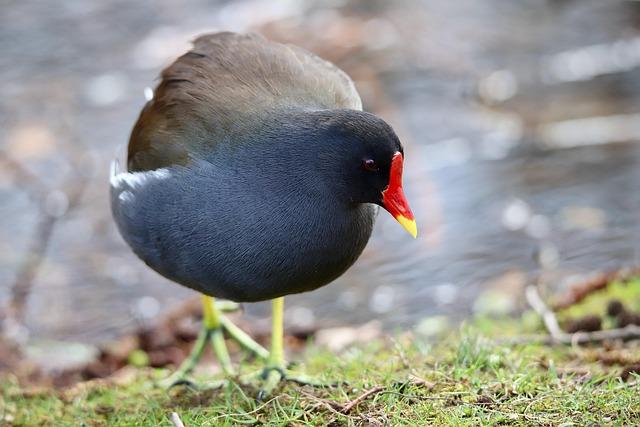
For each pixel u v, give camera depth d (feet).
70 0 65.31
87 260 44.04
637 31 59.77
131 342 35.70
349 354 30.07
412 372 25.89
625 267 38.01
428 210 45.44
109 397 29.04
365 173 24.08
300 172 24.30
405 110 53.06
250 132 24.93
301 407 24.47
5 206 47.34
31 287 42.01
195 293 42.04
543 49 58.80
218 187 24.88
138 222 26.32
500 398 23.86
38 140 51.78
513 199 45.68
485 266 41.27
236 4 63.67
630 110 51.47
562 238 42.57
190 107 26.13
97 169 49.85
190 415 25.18
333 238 24.64
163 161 26.08
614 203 44.75
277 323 27.89
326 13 61.98
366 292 40.68
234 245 24.77
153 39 60.29
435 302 39.19
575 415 22.62
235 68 26.66
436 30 61.11
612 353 27.45
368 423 23.11
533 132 50.62
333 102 26.20
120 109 54.08
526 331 32.60
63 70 57.72
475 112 52.80
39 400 29.78
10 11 63.93
